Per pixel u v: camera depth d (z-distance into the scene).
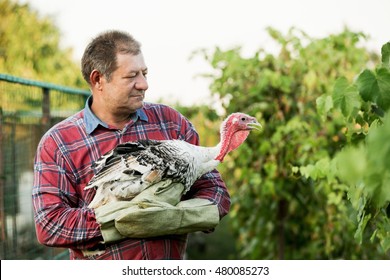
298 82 6.67
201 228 3.38
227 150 3.49
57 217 3.31
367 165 1.81
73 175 3.43
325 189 5.78
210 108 7.04
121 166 3.28
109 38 3.41
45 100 6.45
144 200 3.24
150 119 3.62
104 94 3.42
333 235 6.66
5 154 6.08
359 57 6.73
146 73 3.49
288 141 6.59
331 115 6.18
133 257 3.37
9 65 18.70
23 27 19.45
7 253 5.98
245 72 6.88
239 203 7.31
